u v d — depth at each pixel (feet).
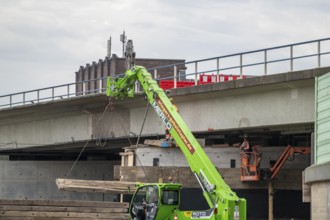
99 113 154.81
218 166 129.18
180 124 92.22
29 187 182.39
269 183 123.54
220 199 83.46
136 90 144.97
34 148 175.01
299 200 123.85
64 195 181.88
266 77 116.78
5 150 180.24
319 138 97.25
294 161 128.57
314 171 93.09
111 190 106.93
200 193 124.98
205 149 130.52
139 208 92.84
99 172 185.37
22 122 173.99
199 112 133.08
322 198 90.58
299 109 115.96
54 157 194.80
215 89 125.39
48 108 161.68
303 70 112.06
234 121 126.31
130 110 147.95
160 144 130.11
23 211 92.53
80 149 179.11
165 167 126.93
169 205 91.20
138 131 145.69
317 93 98.68
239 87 121.19
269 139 140.56
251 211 124.47
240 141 141.49
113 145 165.17
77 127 160.66
